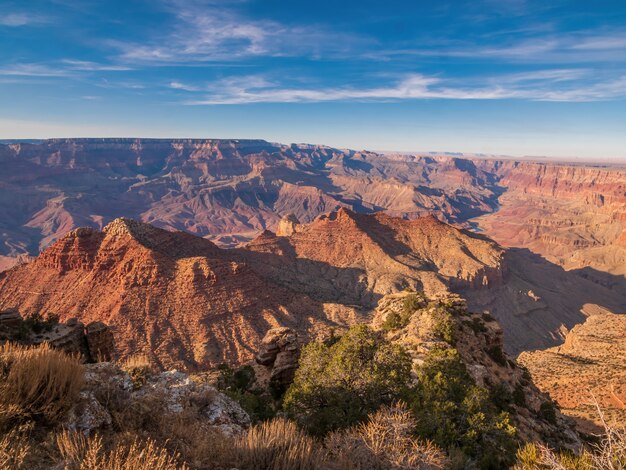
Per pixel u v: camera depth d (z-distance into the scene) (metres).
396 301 49.59
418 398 16.77
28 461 5.66
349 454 9.05
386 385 16.77
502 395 31.00
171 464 6.12
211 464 7.12
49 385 6.81
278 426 8.23
